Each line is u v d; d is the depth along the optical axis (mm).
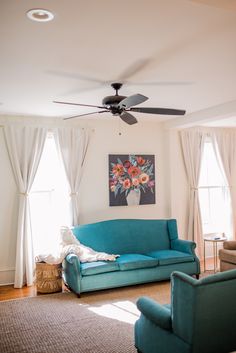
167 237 5352
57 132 5215
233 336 2199
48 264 4410
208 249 6422
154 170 5926
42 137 5090
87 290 4172
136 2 1937
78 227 4941
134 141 5812
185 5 1977
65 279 4613
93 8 1986
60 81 3391
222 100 4375
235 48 2633
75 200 5191
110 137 5625
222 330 2143
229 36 2412
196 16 2111
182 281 2104
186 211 6117
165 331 2309
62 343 2992
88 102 4285
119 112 3480
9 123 4949
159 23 2195
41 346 2939
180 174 6074
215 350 2141
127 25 2215
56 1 1899
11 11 1998
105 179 5551
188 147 6082
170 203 5891
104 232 5023
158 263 4590
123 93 3916
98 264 4270
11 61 2828
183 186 6098
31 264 4859
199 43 2525
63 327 3330
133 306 3873
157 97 4152
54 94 3879
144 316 2572
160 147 6043
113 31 2297
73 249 4469
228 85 3664
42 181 5188
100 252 4777
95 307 3857
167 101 4387
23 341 3041
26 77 3246
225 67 3074
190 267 4797
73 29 2254
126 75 3248
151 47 2584
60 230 4809
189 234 6031
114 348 2893
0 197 4879
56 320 3502
